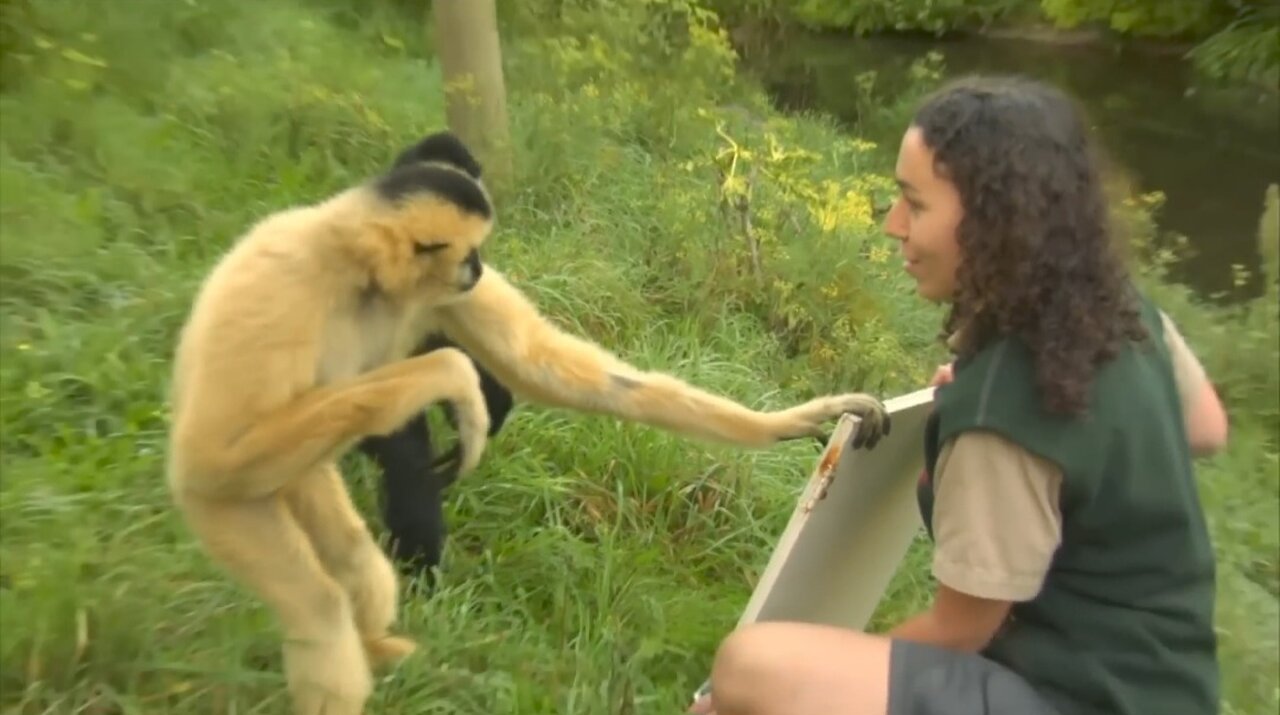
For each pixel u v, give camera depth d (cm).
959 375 265
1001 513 254
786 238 768
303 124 773
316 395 324
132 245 574
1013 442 252
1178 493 265
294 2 1120
